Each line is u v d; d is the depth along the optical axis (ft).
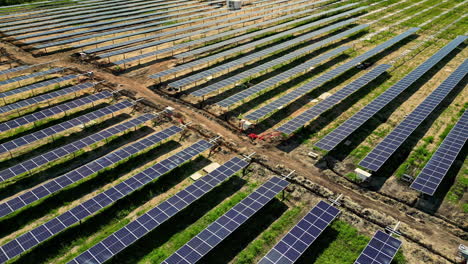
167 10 327.47
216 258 85.25
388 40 223.10
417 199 102.78
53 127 126.52
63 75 180.14
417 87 170.40
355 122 129.70
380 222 94.99
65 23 265.13
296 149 125.29
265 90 165.89
